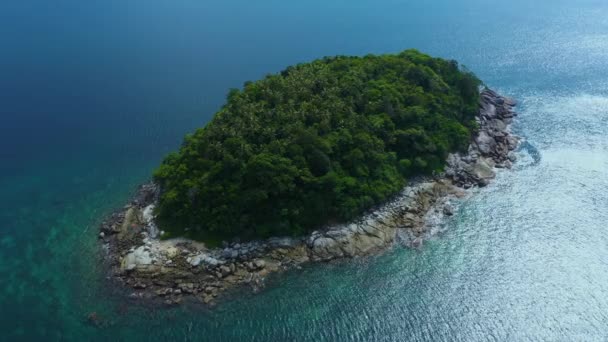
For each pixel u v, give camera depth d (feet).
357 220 378.73
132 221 397.19
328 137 394.11
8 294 343.26
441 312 312.50
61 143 546.67
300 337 297.53
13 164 511.40
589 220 385.29
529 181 439.22
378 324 305.53
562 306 311.27
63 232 406.00
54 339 304.09
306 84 448.24
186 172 380.17
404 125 444.96
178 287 331.16
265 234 359.05
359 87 460.96
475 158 463.01
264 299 325.01
